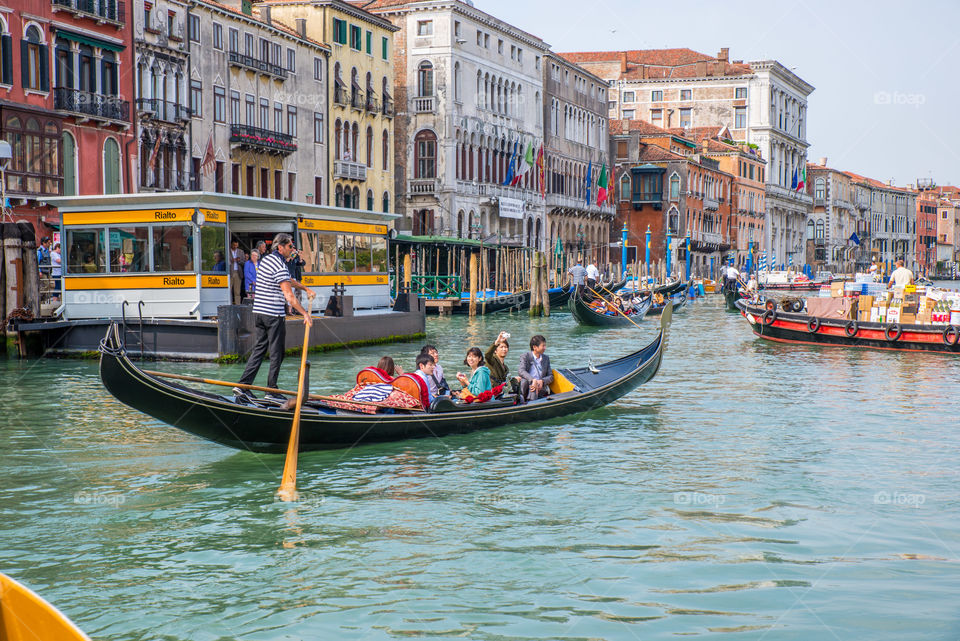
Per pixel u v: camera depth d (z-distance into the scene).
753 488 10.56
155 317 20.91
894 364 22.62
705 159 82.06
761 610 7.22
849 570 8.04
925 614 7.17
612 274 69.38
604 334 31.78
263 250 22.52
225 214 21.48
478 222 58.28
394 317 27.44
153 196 20.67
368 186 50.88
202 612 7.21
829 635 6.81
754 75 94.94
